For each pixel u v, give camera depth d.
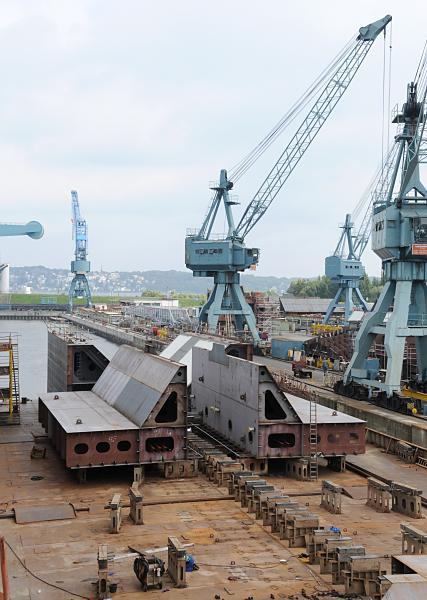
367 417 60.25
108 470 42.38
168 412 42.75
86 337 81.81
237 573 26.62
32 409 67.94
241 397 45.03
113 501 31.89
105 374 58.91
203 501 36.25
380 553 28.64
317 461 43.94
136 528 31.98
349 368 75.12
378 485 35.31
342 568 24.98
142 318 163.38
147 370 47.47
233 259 107.94
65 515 33.56
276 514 31.03
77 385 67.94
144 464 40.34
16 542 30.12
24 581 25.97
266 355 122.88
